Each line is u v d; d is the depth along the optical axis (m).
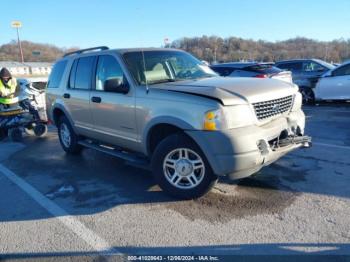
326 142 6.36
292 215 3.58
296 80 12.39
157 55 4.95
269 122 3.94
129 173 5.14
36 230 3.54
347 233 3.20
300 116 4.52
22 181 5.01
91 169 5.43
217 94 3.64
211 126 3.54
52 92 6.38
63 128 6.42
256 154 3.55
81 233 3.43
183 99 3.79
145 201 4.10
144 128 4.27
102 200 4.20
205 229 3.39
